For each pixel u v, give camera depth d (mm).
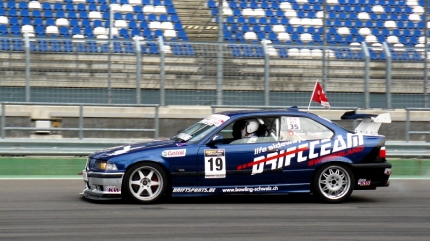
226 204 14984
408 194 17375
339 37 36219
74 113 24094
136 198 14492
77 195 16125
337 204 15219
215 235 11383
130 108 23938
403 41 36812
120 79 25438
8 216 13062
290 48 26203
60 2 34438
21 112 23688
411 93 27000
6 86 24531
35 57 24891
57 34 33000
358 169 15219
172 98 25344
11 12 33562
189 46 25562
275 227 12211
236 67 25688
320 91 20500
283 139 15078
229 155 14734
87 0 34750
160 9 35312
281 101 26188
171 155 14547
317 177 15039
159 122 24641
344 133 15367
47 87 24969
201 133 15062
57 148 21969
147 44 25641
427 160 22984
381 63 26906
